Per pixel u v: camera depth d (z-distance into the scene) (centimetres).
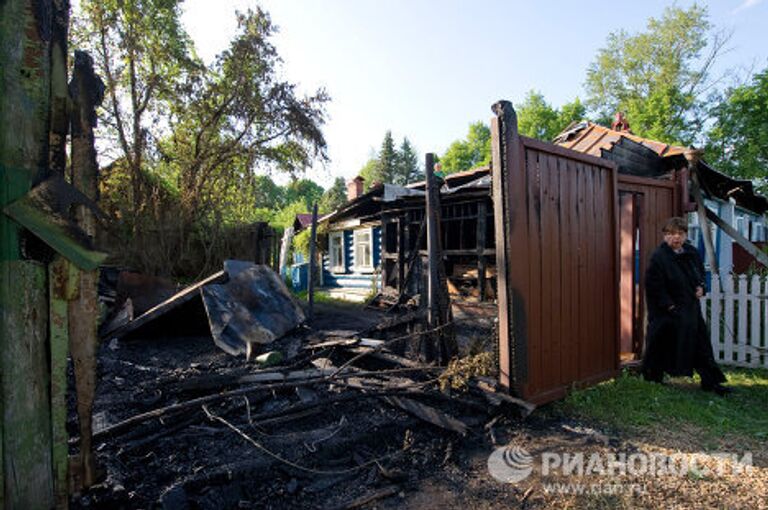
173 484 229
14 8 135
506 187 346
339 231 1608
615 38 3127
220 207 1155
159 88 1209
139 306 697
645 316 516
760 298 535
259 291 678
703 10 2794
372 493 236
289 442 282
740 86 2070
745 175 1950
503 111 345
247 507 220
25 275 142
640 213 517
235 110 1275
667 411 365
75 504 200
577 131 805
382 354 447
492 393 349
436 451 286
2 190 132
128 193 1090
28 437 145
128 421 279
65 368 161
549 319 378
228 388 378
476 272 929
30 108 140
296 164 1424
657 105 2470
